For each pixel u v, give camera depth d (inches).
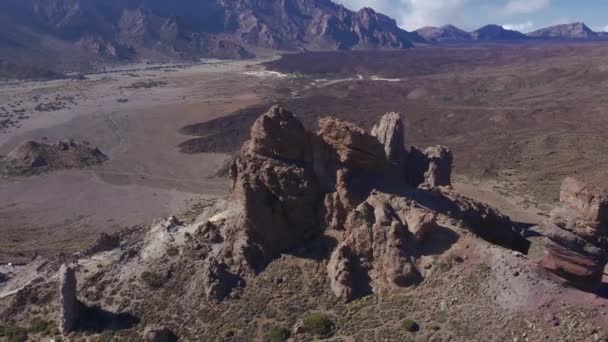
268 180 2124.8
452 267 1835.6
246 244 2071.9
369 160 2185.0
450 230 1966.0
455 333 1636.3
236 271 2047.2
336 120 2164.1
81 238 3767.2
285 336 1769.2
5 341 2011.6
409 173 2913.4
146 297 2041.1
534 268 1710.1
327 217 2116.1
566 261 1632.6
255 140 2170.3
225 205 2388.0
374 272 1916.8
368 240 1951.3
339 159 2164.1
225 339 1812.3
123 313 1999.3
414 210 2009.1
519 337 1560.0
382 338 1681.8
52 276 2396.7
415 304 1776.6
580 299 1604.3
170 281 2076.8
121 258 2246.6
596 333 1494.8
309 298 1910.7
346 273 1893.5
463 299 1723.7
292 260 2057.1
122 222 4119.1
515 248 2532.0
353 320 1786.4
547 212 3841.0
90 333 1948.8
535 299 1632.6
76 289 2121.1
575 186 1601.9
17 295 2236.7
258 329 1829.5
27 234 3875.5
